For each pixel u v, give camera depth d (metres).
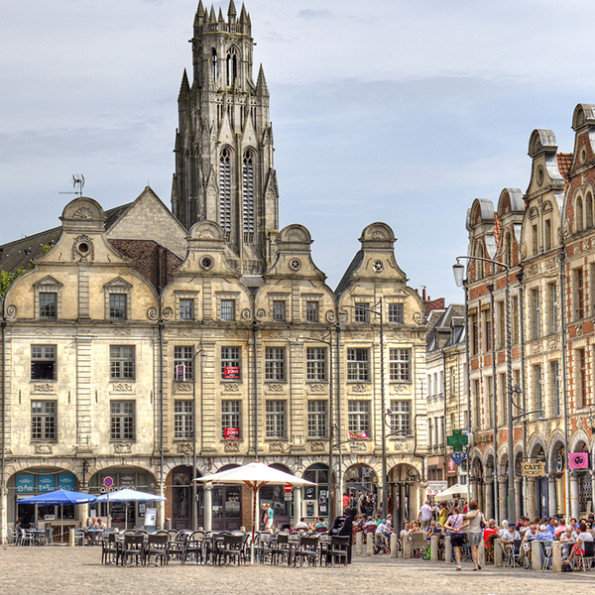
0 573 55.97
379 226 115.06
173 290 110.19
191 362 109.88
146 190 147.88
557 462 83.56
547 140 86.25
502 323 92.75
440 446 133.75
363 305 113.81
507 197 92.50
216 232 111.50
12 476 105.56
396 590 43.94
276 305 112.31
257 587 45.62
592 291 78.69
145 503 108.44
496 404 91.88
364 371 113.31
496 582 48.31
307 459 111.00
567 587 45.50
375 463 112.25
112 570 58.34
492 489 95.00
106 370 108.06
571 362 81.31
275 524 110.19
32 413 106.25
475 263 97.88
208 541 67.50
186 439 109.00
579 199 80.94
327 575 53.44
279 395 111.06
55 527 105.56
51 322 107.19
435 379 136.12
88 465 106.44
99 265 108.81
